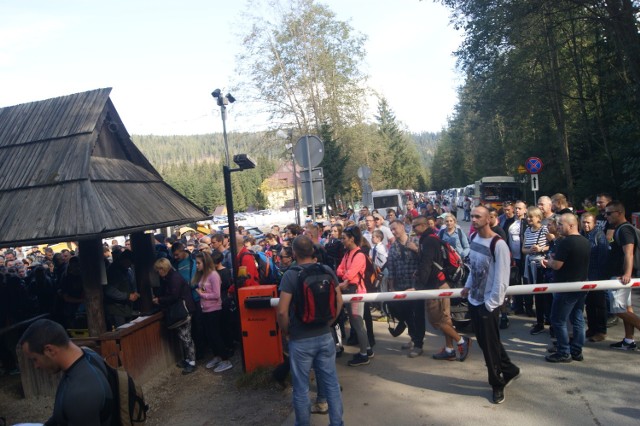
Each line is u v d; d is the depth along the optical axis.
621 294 5.77
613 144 18.44
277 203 79.75
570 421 4.25
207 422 4.91
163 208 6.58
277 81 30.52
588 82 21.12
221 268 7.16
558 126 22.20
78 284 6.91
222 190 98.12
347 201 40.19
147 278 6.77
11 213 5.39
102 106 6.25
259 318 5.80
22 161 5.96
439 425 4.37
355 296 5.77
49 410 5.64
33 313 7.77
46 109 6.56
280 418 4.82
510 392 4.95
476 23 17.39
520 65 20.44
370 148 35.91
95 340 5.61
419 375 5.65
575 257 5.40
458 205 55.31
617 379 5.06
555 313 5.64
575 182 23.83
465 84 24.52
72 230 5.06
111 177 6.00
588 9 15.23
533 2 16.06
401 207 34.28
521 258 7.77
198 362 6.87
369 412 4.75
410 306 6.45
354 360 6.18
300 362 4.10
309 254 4.27
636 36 14.44
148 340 6.17
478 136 42.97
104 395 2.51
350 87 31.75
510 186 29.67
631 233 5.43
